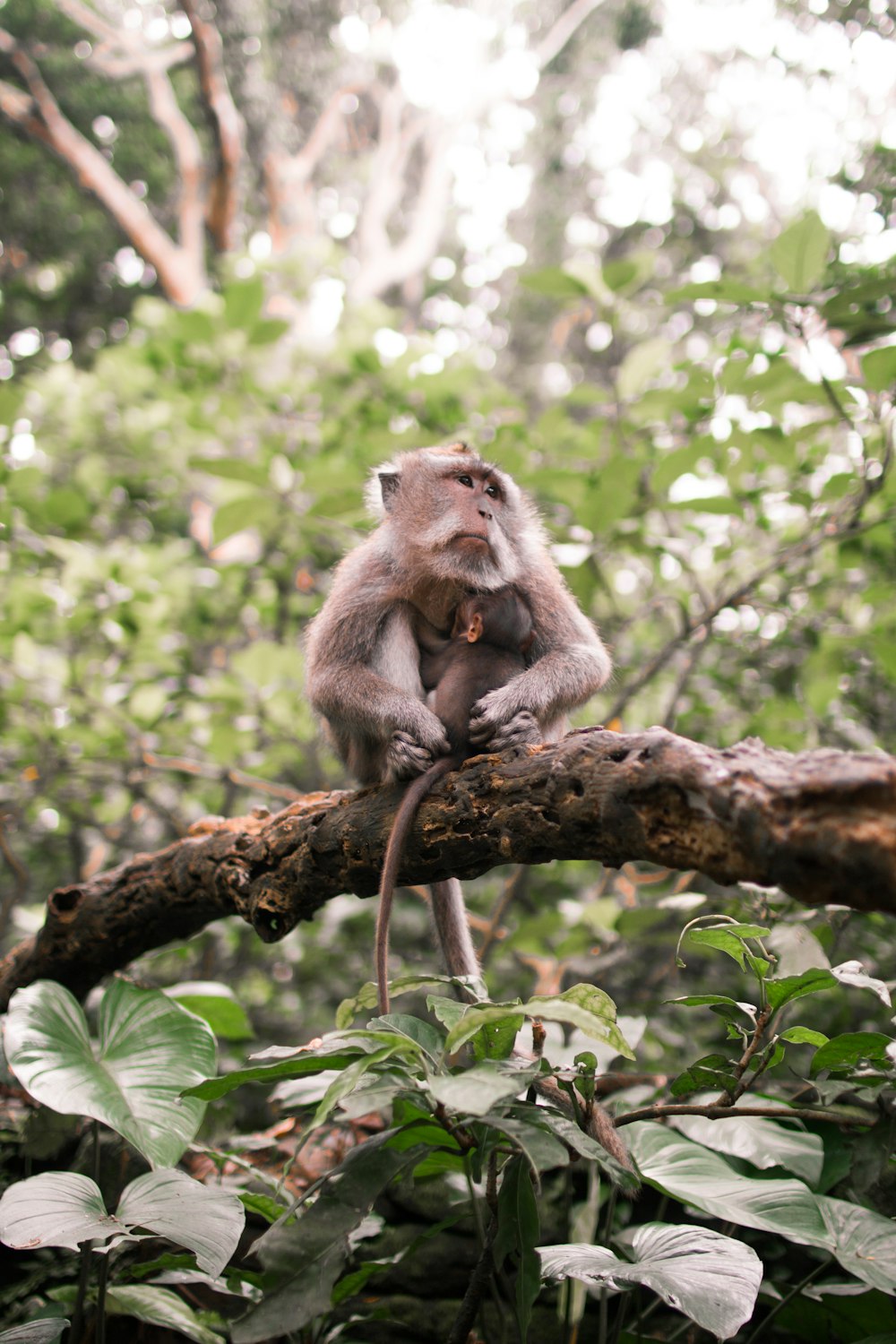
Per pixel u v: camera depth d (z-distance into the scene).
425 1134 3.09
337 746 4.79
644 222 11.99
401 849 3.50
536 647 4.61
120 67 15.59
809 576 6.58
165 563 7.72
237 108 15.86
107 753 7.23
